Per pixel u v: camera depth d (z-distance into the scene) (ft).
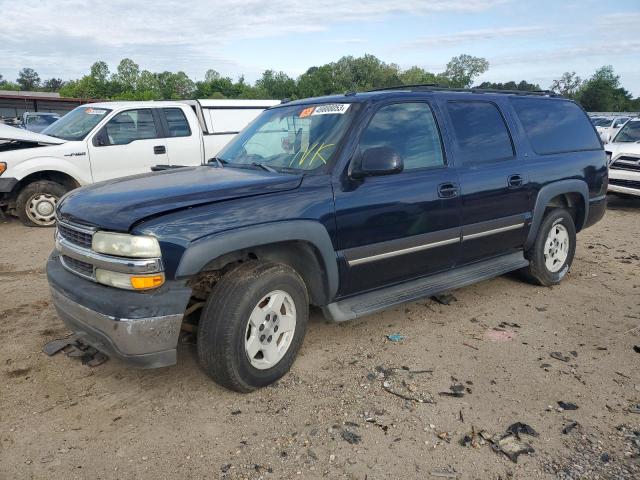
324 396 10.71
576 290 17.26
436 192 13.30
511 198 15.33
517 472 8.54
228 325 9.98
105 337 9.57
